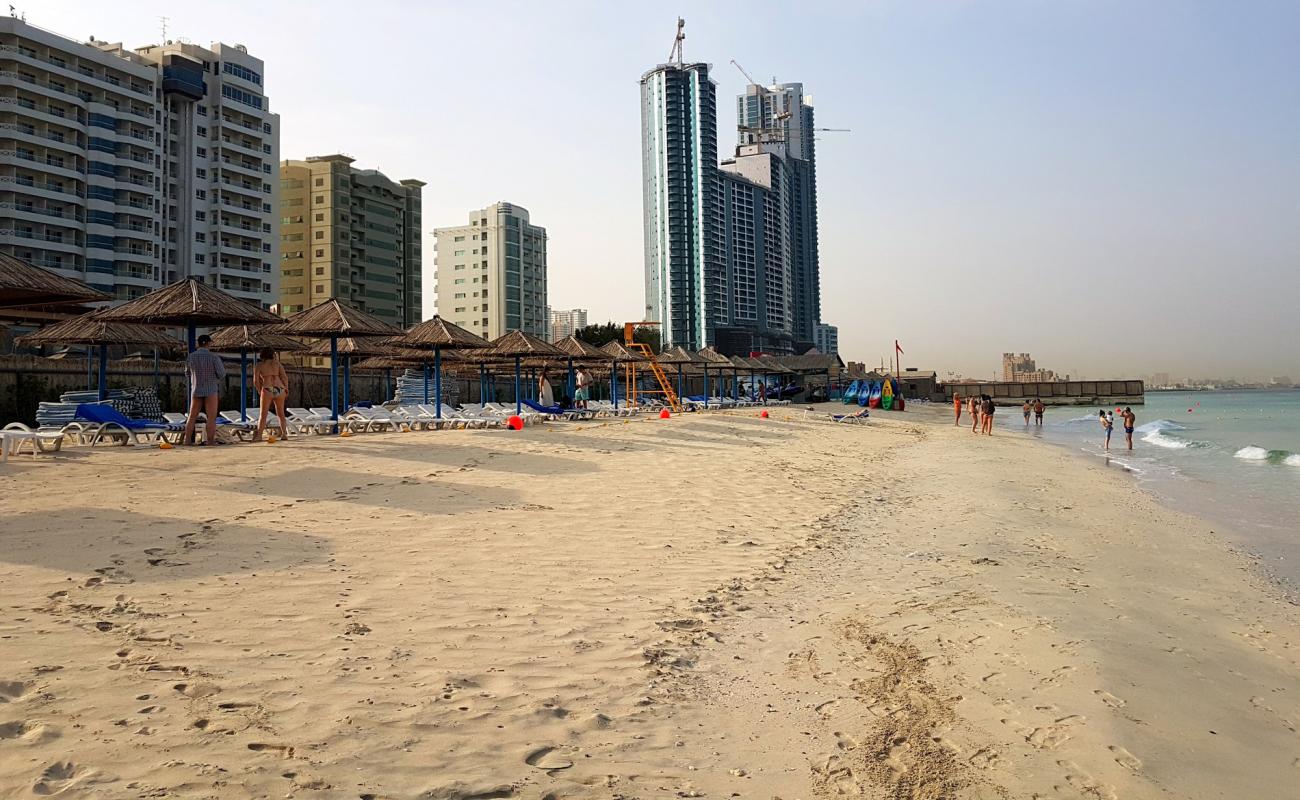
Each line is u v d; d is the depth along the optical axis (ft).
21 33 215.72
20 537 21.13
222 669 13.20
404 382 95.40
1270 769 11.73
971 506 39.24
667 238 499.92
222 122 269.64
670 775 10.71
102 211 233.14
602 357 106.93
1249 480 57.77
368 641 15.10
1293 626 20.44
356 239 333.83
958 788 10.66
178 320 47.83
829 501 37.83
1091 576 24.85
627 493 35.50
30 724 10.73
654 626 17.33
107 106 235.20
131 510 25.04
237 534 22.81
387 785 9.85
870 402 188.03
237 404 113.29
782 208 583.17
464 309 451.12
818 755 11.54
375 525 25.39
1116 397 391.65
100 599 16.46
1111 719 13.15
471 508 29.40
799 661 15.64
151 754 10.14
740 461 51.93
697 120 497.46
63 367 94.17
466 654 14.82
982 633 17.71
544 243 479.00
